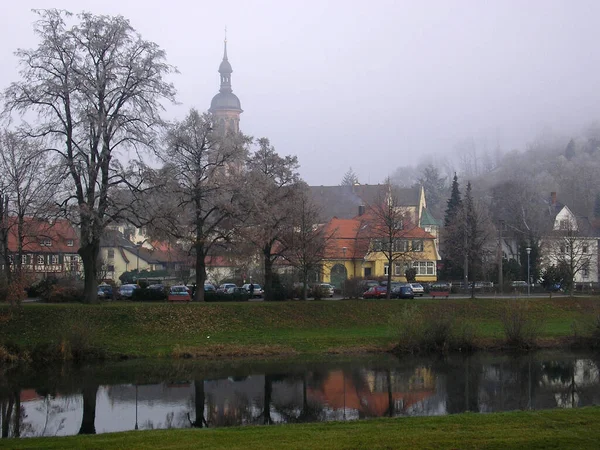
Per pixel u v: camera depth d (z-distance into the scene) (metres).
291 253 58.81
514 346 44.75
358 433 18.02
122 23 44.97
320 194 121.25
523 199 106.56
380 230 64.19
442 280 95.62
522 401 29.09
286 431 18.48
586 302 59.84
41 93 43.44
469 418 20.11
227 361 40.03
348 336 47.22
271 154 59.50
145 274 99.69
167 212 47.47
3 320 42.31
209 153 52.25
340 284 78.69
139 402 28.92
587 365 38.78
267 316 50.78
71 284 57.97
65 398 29.75
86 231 44.06
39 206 45.66
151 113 46.12
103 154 44.19
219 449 16.38
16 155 54.28
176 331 45.97
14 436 23.03
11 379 33.91
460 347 43.84
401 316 45.47
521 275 87.62
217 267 88.94
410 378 34.69
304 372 36.47
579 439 17.00
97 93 44.06
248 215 52.16
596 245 93.31
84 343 39.66
